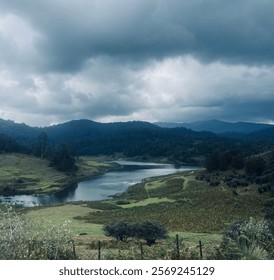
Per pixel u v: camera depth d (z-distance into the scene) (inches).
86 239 1846.7
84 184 6441.9
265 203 3280.0
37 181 6565.0
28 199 5059.1
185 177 5551.2
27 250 814.5
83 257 920.9
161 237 1772.9
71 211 3486.7
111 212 3435.0
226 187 4101.9
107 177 7445.9
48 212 3427.7
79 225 2655.0
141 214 3208.7
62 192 5620.1
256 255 768.9
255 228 1009.5
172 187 4977.9
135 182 6456.7
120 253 985.5
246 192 3745.1
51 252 858.1
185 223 2736.2
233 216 2957.7
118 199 4611.2
